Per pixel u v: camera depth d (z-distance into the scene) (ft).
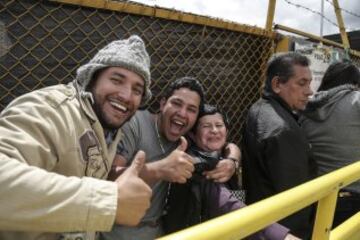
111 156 4.54
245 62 9.66
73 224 3.08
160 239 2.62
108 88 4.50
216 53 8.88
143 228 5.58
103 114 4.54
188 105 5.86
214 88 8.92
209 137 6.06
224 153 6.40
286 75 7.47
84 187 3.18
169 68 7.95
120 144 5.50
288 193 3.92
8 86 5.84
